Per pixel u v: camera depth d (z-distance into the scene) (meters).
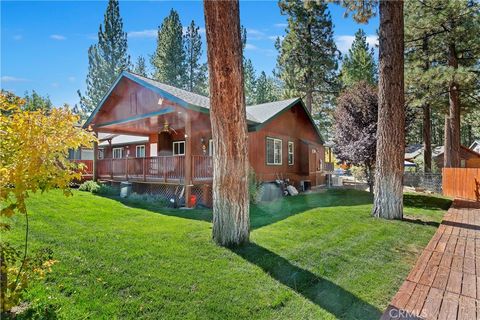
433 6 13.23
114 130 14.22
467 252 4.48
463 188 11.95
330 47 22.33
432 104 14.40
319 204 9.35
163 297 2.96
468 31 12.75
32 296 2.88
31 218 5.73
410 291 3.12
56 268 3.45
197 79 31.27
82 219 6.04
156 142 14.92
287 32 22.61
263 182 11.70
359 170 17.83
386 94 7.17
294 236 5.15
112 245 4.33
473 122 28.66
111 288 3.08
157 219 6.41
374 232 5.69
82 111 30.94
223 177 4.55
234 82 4.51
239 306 2.85
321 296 3.13
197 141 12.61
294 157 14.67
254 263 3.88
